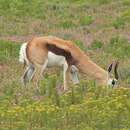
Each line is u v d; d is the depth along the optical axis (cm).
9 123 3781
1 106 4178
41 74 5169
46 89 4884
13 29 7862
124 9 9119
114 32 7744
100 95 4559
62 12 9150
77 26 8206
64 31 7750
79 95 4381
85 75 5669
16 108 3950
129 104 4003
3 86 5019
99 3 9869
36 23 8375
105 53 6606
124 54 6575
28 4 9550
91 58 6353
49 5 9531
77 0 10200
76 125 3744
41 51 5134
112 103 3966
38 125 3766
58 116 3816
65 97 4353
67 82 5188
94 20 8506
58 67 5766
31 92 4903
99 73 5247
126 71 5712
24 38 7325
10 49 6550
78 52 5269
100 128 3625
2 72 5616
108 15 8775
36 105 4059
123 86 5212
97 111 3816
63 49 5191
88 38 7406
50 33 7606
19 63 6038
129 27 8012
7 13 8931
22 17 8794
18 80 5312
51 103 4269
